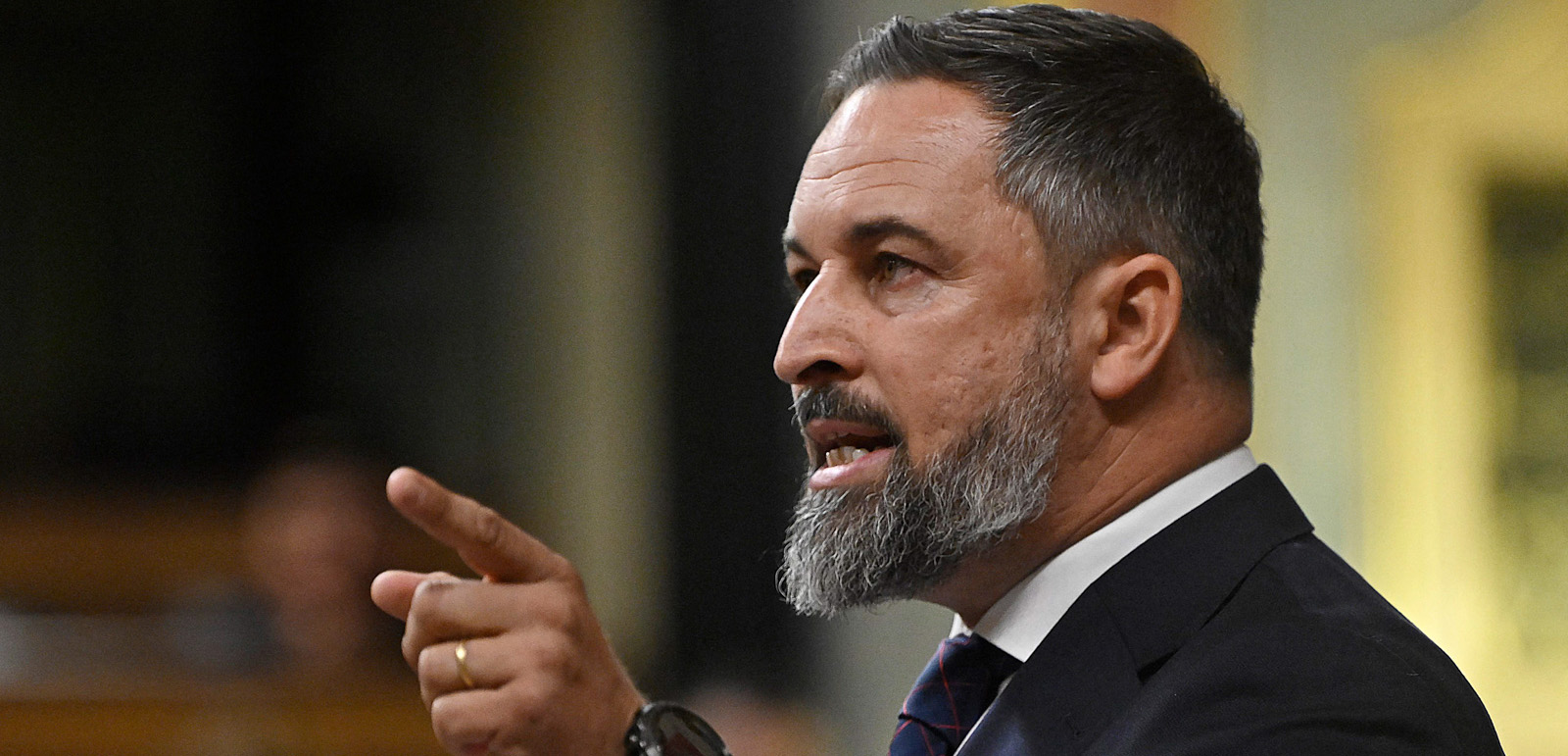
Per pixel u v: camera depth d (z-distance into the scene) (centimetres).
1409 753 462
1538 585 1709
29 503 2745
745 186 2239
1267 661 481
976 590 569
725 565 2231
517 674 478
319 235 2827
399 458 2722
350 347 2791
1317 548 545
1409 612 1708
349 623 1711
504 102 2733
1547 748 1683
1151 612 518
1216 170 575
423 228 2773
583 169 2619
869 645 1731
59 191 2853
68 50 2856
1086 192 548
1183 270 559
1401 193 1722
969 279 544
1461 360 1720
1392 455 1716
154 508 2753
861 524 549
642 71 2548
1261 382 1731
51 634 1981
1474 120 1723
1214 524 539
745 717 1489
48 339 2828
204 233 2850
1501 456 1722
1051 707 507
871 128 562
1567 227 1731
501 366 2695
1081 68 562
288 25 2844
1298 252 1730
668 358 2419
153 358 2838
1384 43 1719
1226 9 1688
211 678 1728
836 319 554
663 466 2444
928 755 548
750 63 2198
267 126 2842
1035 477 540
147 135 2859
